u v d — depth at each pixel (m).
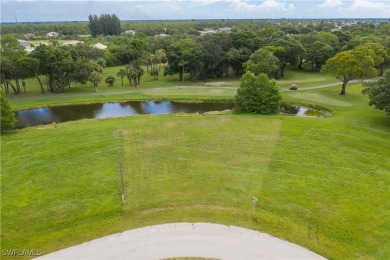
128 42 133.12
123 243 22.80
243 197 28.22
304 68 110.06
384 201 28.03
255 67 79.25
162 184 30.42
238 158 35.84
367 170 33.75
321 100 65.06
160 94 74.38
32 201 28.23
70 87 83.81
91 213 26.30
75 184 30.84
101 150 38.50
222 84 86.06
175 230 24.03
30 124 56.91
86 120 55.66
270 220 25.20
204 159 35.62
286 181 31.03
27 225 25.02
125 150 38.34
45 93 77.44
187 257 21.38
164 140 41.31
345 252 22.02
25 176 32.75
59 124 53.94
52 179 31.95
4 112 46.84
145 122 49.56
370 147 39.72
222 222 24.88
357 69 65.56
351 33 136.50
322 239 23.27
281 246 22.41
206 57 91.69
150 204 27.31
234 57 93.50
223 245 22.47
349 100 64.69
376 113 54.19
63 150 38.88
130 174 32.41
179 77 97.75
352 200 28.11
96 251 22.08
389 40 97.69
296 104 64.06
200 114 58.56
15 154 38.41
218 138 41.81
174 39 136.38
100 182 31.02
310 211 26.47
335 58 68.50
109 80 84.25
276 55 90.81
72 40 191.75
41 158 36.91
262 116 52.91
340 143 40.53
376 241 23.14
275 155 36.66
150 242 22.84
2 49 75.38
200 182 30.75
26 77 77.00
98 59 110.81
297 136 42.50
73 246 22.61
